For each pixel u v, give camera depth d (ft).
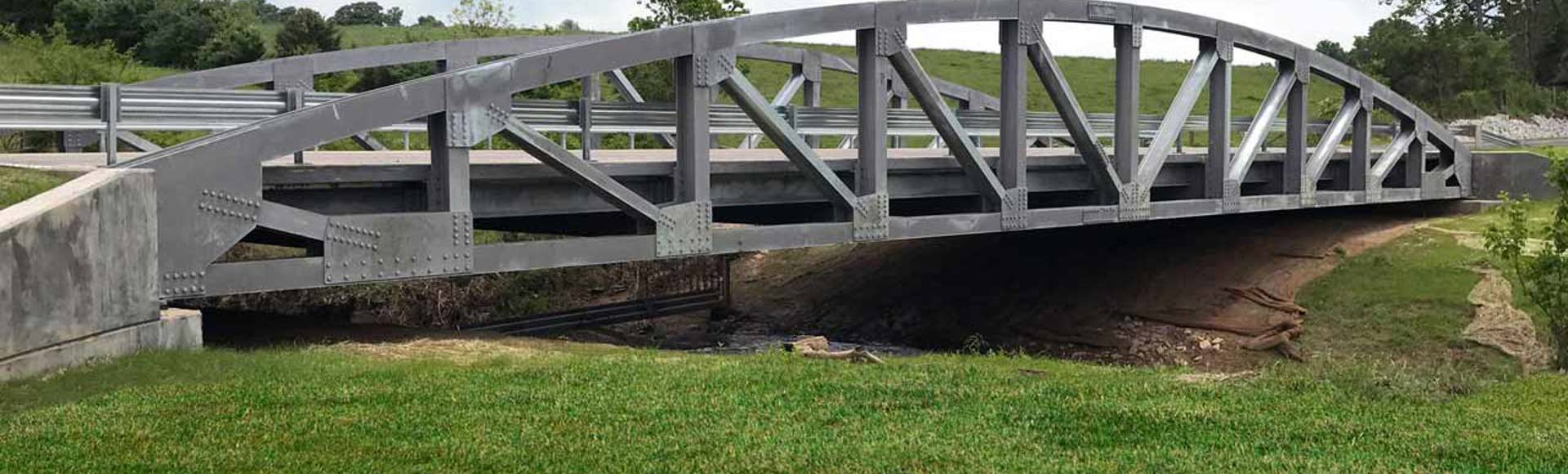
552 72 51.90
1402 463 32.09
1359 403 41.55
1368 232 97.35
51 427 32.40
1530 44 256.93
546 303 94.48
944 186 73.46
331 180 48.85
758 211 74.64
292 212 46.16
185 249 43.50
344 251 47.42
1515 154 111.65
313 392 37.93
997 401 39.65
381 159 62.49
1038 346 89.76
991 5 66.74
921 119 72.54
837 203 62.54
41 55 118.73
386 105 47.80
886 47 62.39
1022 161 69.72
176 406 35.35
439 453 30.76
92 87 44.91
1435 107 220.84
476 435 32.78
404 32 217.56
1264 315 85.15
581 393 39.04
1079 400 40.27
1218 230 101.24
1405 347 77.15
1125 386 43.88
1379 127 106.42
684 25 55.52
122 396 36.60
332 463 29.58
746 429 34.32
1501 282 80.84
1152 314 89.66
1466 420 39.01
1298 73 87.92
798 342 56.39
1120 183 75.25
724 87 57.82
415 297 85.61
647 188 59.06
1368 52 243.81
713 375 43.29
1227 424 36.63
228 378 40.01
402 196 52.60
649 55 54.34
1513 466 32.24
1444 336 77.05
